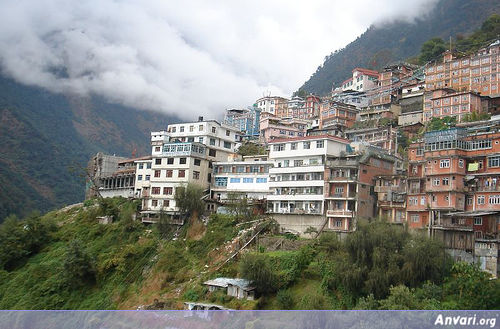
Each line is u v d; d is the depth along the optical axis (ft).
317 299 181.37
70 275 273.33
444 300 161.38
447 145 221.87
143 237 301.43
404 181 253.03
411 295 159.63
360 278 180.24
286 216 276.62
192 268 254.06
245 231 262.47
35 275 287.28
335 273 189.26
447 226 203.21
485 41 522.47
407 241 186.70
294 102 629.10
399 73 526.57
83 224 341.00
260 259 207.00
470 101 362.12
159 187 340.80
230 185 331.16
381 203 258.57
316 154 281.95
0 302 275.80
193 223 292.40
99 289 268.82
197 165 337.52
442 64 426.92
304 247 217.36
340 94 567.18
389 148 361.92
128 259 278.46
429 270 174.60
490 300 152.35
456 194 213.66
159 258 269.64
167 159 342.44
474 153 218.18
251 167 327.06
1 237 321.11
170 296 232.73
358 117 472.03
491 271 181.68
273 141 305.53
